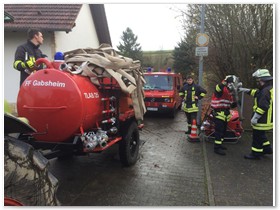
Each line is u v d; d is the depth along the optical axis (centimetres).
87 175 490
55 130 397
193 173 511
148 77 1218
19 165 241
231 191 435
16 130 276
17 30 1041
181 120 1097
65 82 390
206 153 637
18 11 1157
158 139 771
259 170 529
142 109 568
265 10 888
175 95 1192
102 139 423
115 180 470
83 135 399
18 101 410
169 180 475
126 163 528
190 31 1216
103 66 445
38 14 1120
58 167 529
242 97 848
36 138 409
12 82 1088
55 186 274
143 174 500
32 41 504
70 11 1148
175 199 405
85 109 396
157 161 576
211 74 1230
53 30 1023
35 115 398
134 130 548
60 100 389
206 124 746
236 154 630
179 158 599
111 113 484
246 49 935
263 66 930
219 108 637
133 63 534
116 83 494
